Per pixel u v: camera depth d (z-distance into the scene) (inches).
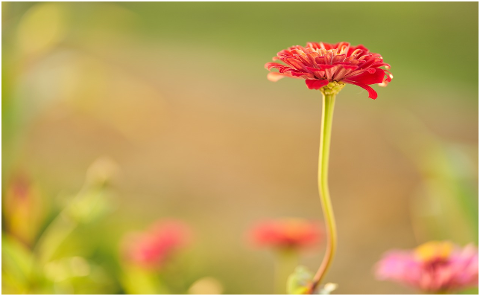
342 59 37.6
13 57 47.9
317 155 83.1
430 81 128.9
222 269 54.1
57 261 44.7
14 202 45.9
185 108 97.0
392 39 165.3
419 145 49.8
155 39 158.2
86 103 51.4
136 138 79.0
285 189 70.8
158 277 47.9
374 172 76.2
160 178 69.2
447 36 163.8
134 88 80.9
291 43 163.8
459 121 99.0
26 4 49.4
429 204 48.3
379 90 117.8
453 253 41.7
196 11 196.4
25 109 47.3
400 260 41.9
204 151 80.5
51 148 68.2
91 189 44.6
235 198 66.5
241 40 166.4
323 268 38.7
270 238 45.6
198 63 133.1
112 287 46.8
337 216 63.6
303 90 118.7
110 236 49.5
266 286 53.3
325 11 194.7
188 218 59.5
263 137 88.7
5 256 43.4
